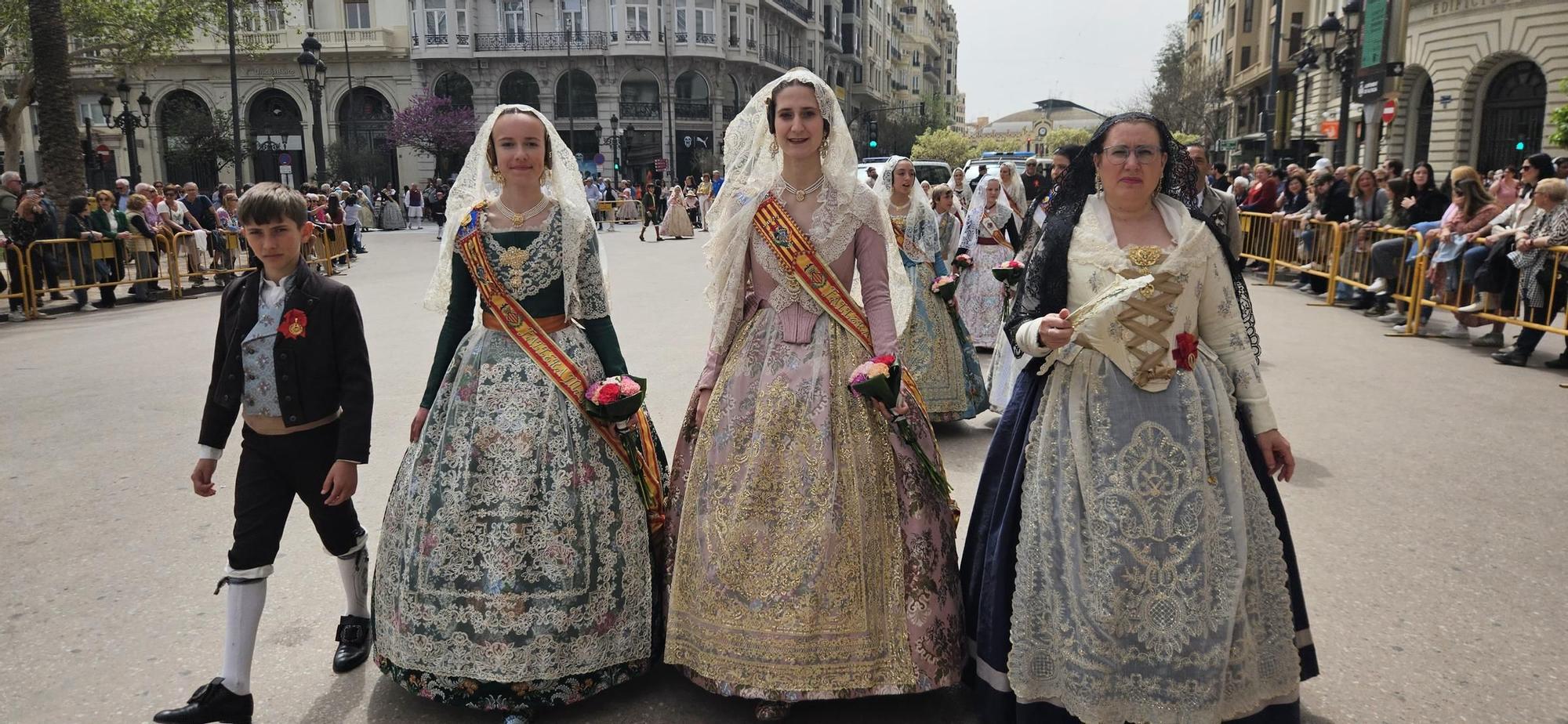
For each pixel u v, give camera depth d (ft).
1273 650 8.44
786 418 9.27
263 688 10.09
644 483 9.94
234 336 9.41
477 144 10.06
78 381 25.73
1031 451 8.69
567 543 9.21
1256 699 8.29
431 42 153.79
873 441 9.34
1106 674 8.11
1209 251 8.51
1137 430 8.21
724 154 10.32
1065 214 8.96
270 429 9.47
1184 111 159.02
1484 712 9.52
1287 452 8.67
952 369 19.97
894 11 295.69
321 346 9.47
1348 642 10.95
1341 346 29.30
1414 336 31.07
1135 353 8.25
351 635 10.63
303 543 14.07
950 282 19.79
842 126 9.82
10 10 74.18
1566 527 14.39
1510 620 11.50
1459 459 17.78
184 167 147.74
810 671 8.84
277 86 152.97
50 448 19.15
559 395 9.57
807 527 8.95
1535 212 27.02
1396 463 17.54
